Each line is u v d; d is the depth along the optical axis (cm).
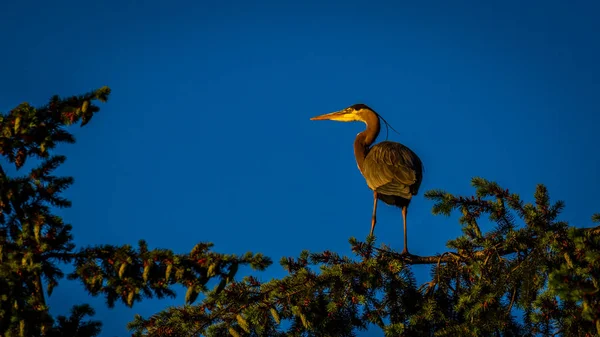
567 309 1153
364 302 1252
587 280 1005
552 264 1161
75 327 963
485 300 1209
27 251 922
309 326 1210
